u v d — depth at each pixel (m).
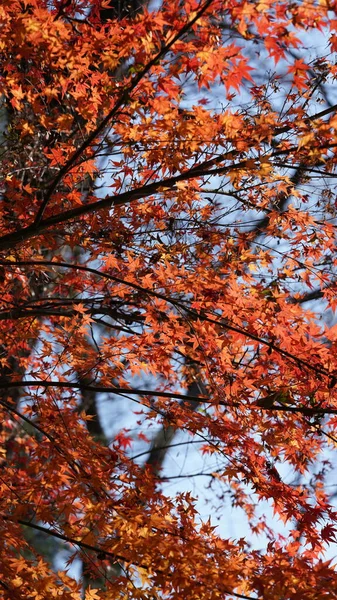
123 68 4.52
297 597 3.37
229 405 4.23
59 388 4.74
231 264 4.90
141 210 4.89
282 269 5.04
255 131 3.87
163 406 4.75
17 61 4.32
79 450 4.31
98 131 3.77
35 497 4.07
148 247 4.95
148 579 3.79
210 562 3.60
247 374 4.31
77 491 4.01
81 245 4.89
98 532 4.10
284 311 4.16
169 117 3.88
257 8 3.23
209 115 3.83
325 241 4.81
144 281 4.45
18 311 4.76
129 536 3.74
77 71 3.97
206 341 4.41
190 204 4.75
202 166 4.13
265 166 3.91
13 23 3.71
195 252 5.00
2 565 3.63
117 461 4.30
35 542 7.80
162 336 4.41
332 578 3.45
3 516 3.91
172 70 3.61
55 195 4.56
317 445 4.51
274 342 4.27
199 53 3.49
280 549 3.69
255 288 4.47
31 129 4.96
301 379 4.14
